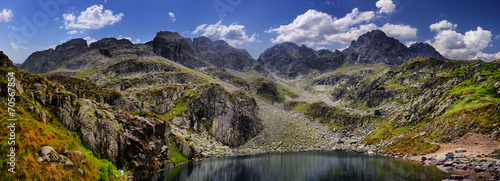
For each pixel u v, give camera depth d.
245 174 96.19
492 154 91.25
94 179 47.69
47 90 65.75
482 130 106.19
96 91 152.12
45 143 44.03
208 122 197.12
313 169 103.94
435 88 174.50
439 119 131.75
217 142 183.75
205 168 105.62
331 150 180.00
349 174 90.06
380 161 115.06
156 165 92.44
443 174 77.50
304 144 197.00
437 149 114.94
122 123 83.00
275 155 157.88
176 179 80.31
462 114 121.12
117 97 152.38
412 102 183.38
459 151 102.56
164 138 107.69
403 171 87.44
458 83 165.62
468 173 76.25
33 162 38.62
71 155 46.34
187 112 183.50
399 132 159.00
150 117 102.50
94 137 68.69
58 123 61.09
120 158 75.31
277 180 86.69
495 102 118.50
